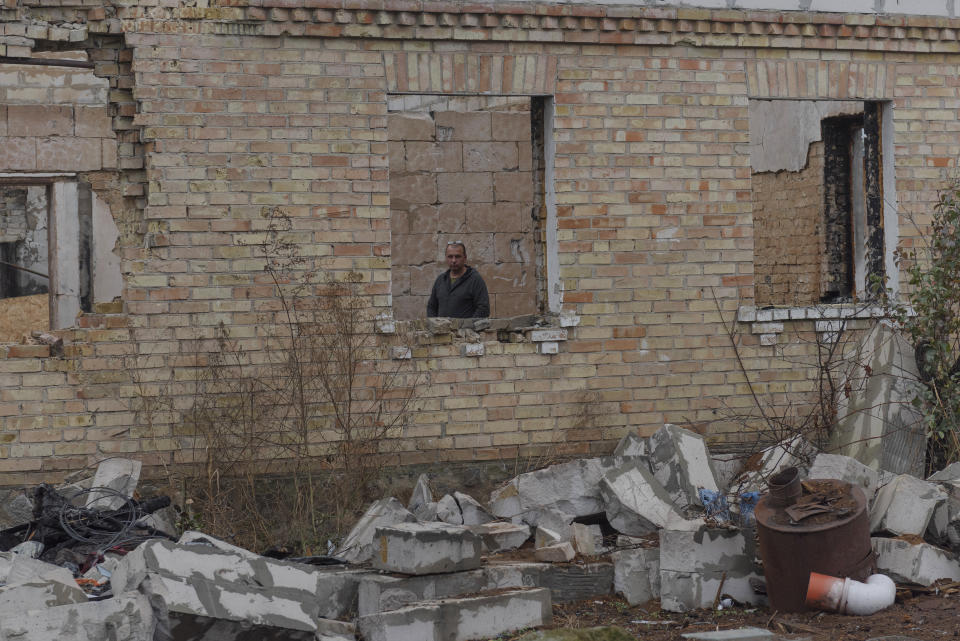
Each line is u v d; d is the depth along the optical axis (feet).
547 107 29.86
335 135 28.12
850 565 20.56
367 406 28.35
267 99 27.71
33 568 20.04
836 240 41.55
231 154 27.50
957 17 32.27
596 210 29.84
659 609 22.18
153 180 27.09
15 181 48.98
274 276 27.73
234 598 18.22
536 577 22.44
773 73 31.09
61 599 17.49
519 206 44.29
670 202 30.35
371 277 28.43
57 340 26.78
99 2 26.91
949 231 30.91
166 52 27.14
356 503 27.71
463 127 43.73
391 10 28.17
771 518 21.09
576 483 26.58
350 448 27.89
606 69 29.89
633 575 22.72
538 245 30.55
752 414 30.76
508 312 43.96
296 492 27.37
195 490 27.04
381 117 28.40
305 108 27.94
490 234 43.96
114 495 24.95
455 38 28.68
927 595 21.20
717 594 21.91
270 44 27.71
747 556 22.29
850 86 31.65
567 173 29.63
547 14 29.14
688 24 30.27
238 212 27.55
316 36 27.91
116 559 22.58
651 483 26.08
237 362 27.48
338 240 28.19
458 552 21.34
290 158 27.86
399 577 20.94
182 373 27.22
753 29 30.68
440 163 43.45
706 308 30.58
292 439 27.68
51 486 25.44
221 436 27.17
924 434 27.91
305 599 19.47
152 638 17.40
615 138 29.94
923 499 23.04
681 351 30.42
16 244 56.49
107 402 26.91
